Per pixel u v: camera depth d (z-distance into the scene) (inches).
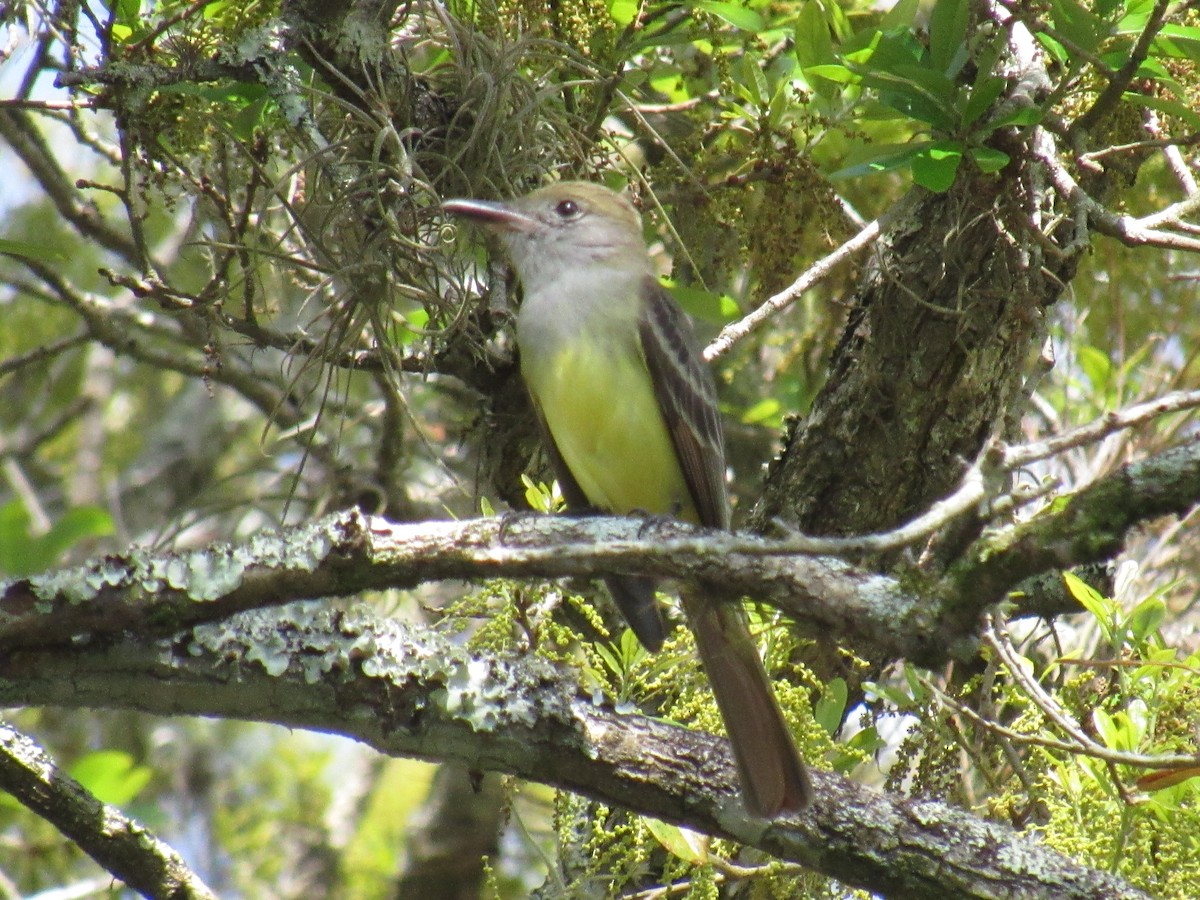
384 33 362.0
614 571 249.6
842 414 379.9
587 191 379.2
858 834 280.4
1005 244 349.1
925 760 347.6
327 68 349.4
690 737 293.0
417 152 365.1
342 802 645.9
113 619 261.3
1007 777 358.9
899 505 381.4
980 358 366.6
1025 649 402.6
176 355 589.3
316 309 503.8
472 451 525.0
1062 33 332.2
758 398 555.5
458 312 367.2
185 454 672.4
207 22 378.6
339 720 283.6
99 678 271.4
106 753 468.1
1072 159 377.4
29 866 516.7
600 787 288.7
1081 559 212.8
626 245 380.2
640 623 334.0
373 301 362.9
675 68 451.2
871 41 360.2
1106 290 504.7
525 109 374.0
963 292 358.3
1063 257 331.0
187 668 274.1
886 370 373.7
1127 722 309.4
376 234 357.4
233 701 278.5
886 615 229.9
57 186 469.4
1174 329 505.0
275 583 259.6
